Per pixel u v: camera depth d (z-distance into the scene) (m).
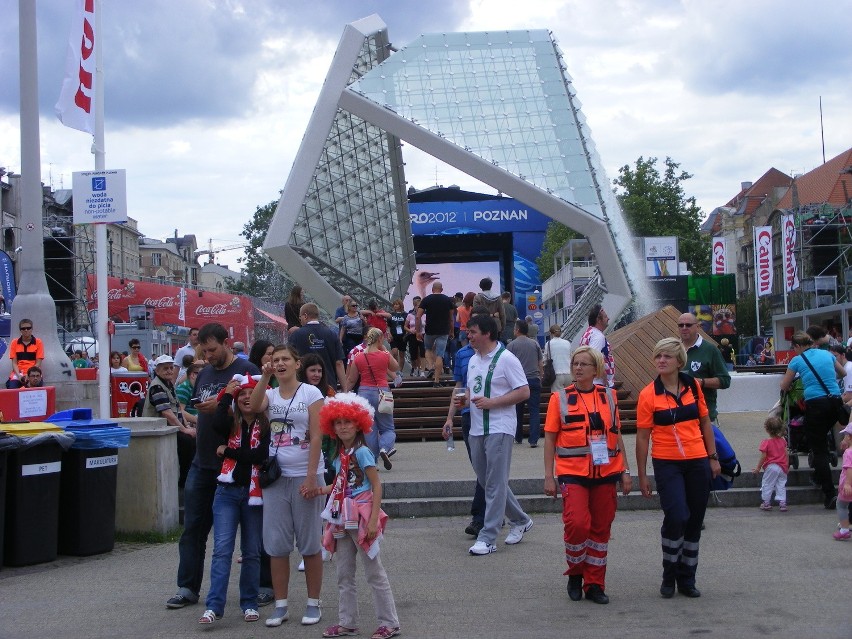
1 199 61.53
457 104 25.78
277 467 6.74
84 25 13.72
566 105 25.94
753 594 7.30
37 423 9.34
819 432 11.00
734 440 15.62
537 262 66.75
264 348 8.56
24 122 14.75
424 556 9.06
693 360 10.13
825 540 9.34
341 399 6.42
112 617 7.11
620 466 7.27
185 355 13.05
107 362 13.38
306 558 6.84
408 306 37.28
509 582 7.91
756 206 103.12
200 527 7.46
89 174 12.92
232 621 6.98
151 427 10.37
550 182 24.53
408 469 13.44
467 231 66.94
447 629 6.52
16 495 8.97
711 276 37.66
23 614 7.26
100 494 9.52
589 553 7.21
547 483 7.32
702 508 7.27
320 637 6.48
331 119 26.23
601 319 13.58
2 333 29.17
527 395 9.02
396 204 35.84
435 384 19.69
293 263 26.69
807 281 45.34
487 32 27.70
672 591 7.27
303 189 26.52
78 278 36.31
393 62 26.52
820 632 6.21
